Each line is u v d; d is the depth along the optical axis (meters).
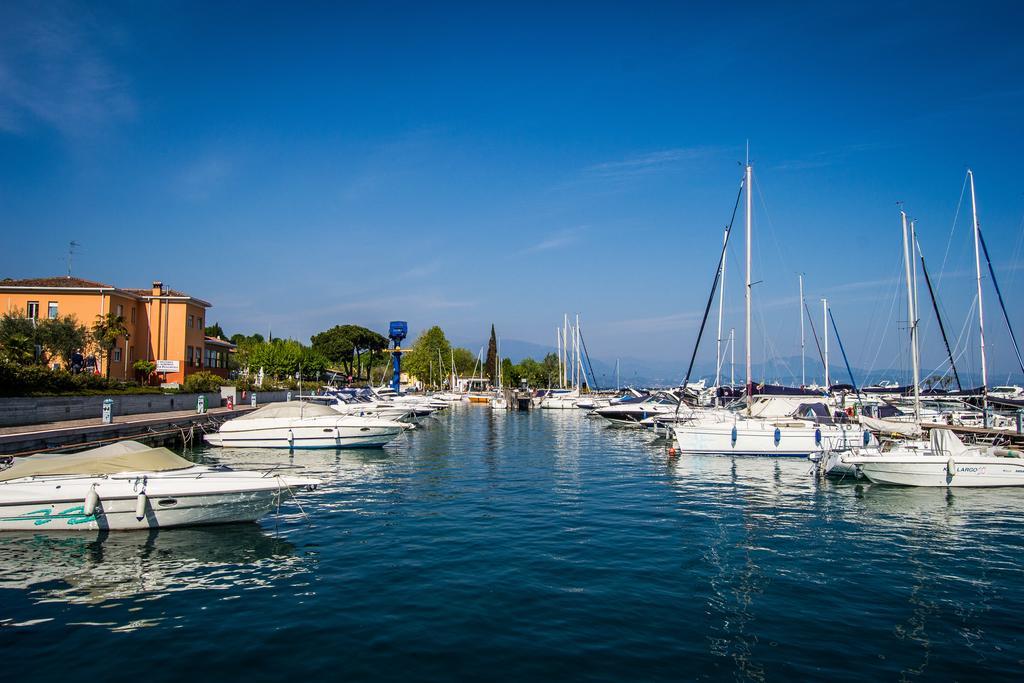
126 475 15.25
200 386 48.59
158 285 56.53
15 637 9.38
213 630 9.62
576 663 8.63
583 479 23.69
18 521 14.63
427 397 72.81
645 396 53.00
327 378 97.19
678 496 20.31
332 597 11.02
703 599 11.09
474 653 8.90
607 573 12.40
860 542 14.92
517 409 78.19
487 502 19.08
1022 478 22.00
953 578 12.41
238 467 17.41
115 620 10.03
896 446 25.59
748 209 33.47
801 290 51.81
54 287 49.47
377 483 22.55
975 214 34.50
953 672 8.55
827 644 9.36
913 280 27.06
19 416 27.53
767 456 29.72
